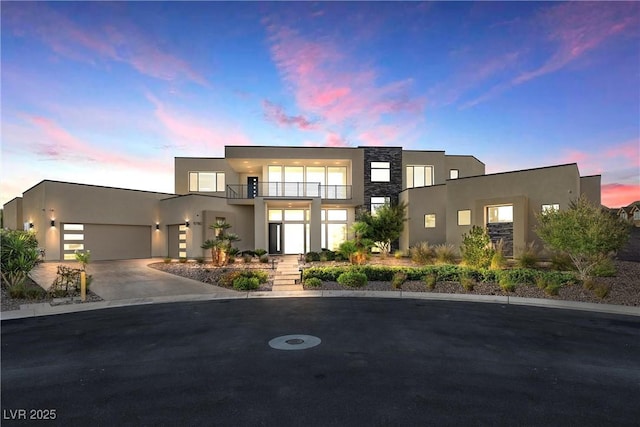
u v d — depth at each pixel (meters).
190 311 9.58
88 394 4.45
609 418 3.87
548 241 13.17
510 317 8.74
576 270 13.66
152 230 26.39
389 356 5.89
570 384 4.77
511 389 4.60
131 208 25.23
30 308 9.96
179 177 28.48
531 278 12.55
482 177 19.94
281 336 7.07
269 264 18.62
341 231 27.28
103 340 6.85
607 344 6.55
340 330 7.52
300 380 4.88
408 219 24.73
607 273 12.38
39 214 22.38
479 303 10.60
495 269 13.82
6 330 7.67
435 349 6.25
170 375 5.07
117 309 9.97
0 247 12.36
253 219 26.72
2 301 10.74
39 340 6.88
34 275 15.67
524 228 17.84
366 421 3.77
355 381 4.84
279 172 27.59
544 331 7.46
